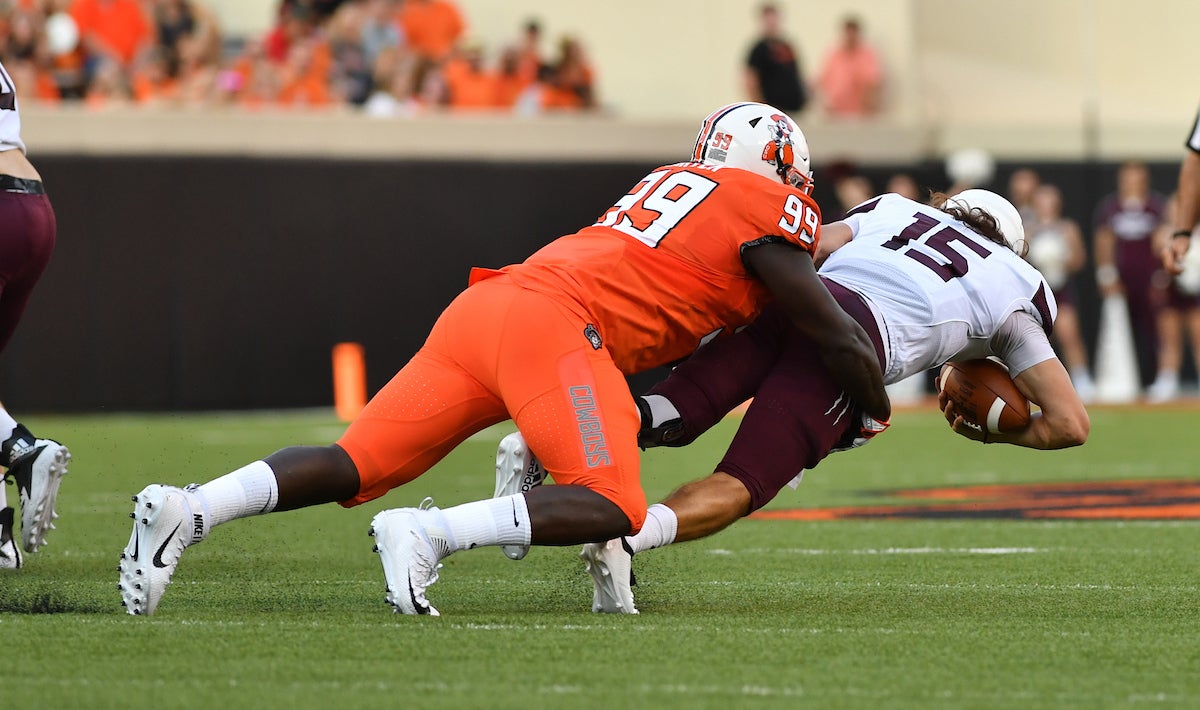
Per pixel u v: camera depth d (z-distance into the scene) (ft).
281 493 40.45
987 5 203.00
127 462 95.14
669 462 102.42
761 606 44.24
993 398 47.85
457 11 175.73
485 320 40.96
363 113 155.53
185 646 35.60
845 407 44.80
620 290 41.39
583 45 190.90
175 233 145.38
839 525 67.36
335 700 30.30
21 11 151.12
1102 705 30.63
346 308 150.71
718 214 42.24
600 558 41.73
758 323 46.09
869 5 189.78
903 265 46.47
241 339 147.33
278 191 148.56
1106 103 200.54
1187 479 89.04
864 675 33.22
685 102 192.54
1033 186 156.87
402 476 41.91
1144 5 202.28
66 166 142.41
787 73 178.70
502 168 155.94
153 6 161.38
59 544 59.72
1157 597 46.19
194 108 151.02
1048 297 47.70
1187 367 176.65
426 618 40.06
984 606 44.27
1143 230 159.43
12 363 140.36
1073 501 77.20
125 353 143.84
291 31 166.09
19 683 31.63
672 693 31.14
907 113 187.93
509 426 140.46
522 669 33.32
